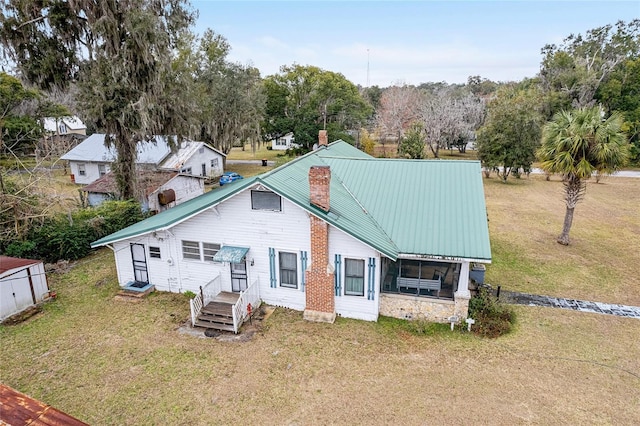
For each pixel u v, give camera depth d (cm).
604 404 970
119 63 2089
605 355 1176
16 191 1966
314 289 1356
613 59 5581
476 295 1482
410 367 1122
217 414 948
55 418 412
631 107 5088
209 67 4175
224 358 1162
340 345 1226
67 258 1931
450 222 1395
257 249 1428
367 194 1593
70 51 2198
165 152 3553
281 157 5084
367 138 5362
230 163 5284
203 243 1495
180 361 1151
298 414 946
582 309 1470
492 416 931
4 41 1984
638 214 2800
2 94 3797
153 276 1605
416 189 1577
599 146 1920
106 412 954
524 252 2070
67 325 1353
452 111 5728
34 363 1144
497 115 3959
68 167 4431
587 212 2858
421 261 1373
